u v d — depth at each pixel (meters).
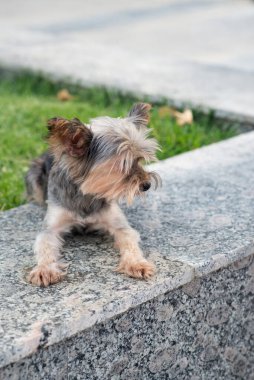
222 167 1.64
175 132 2.02
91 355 1.09
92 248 1.28
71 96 2.41
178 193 1.50
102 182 1.24
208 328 1.27
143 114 1.34
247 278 1.31
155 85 2.35
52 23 3.62
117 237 1.28
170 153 1.89
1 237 1.32
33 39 3.08
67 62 2.66
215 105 2.13
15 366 1.00
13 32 3.26
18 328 1.02
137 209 1.43
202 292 1.23
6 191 1.65
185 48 3.09
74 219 1.31
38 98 2.43
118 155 1.23
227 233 1.32
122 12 3.93
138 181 1.24
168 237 1.31
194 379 1.28
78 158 1.26
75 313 1.06
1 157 1.85
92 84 2.39
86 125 1.29
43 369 1.04
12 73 2.65
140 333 1.15
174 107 2.19
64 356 1.06
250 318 1.35
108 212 1.32
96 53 2.82
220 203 1.45
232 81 2.43
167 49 3.07
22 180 1.71
